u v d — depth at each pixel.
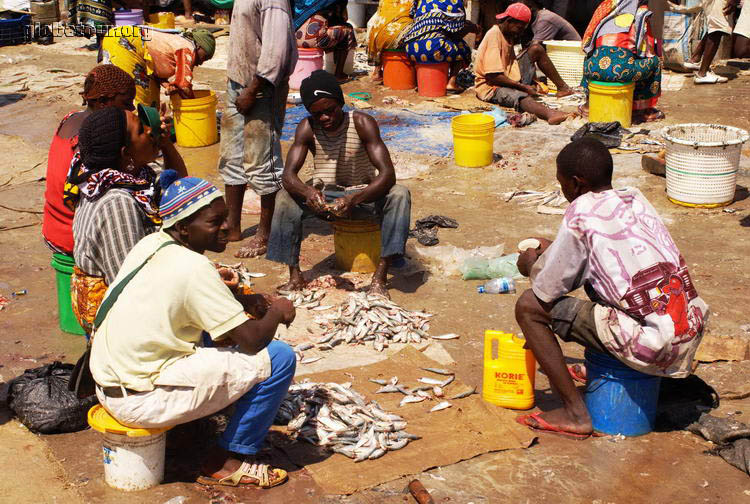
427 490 3.72
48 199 4.90
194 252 3.52
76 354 5.05
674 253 3.95
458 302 5.79
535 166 8.76
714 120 10.18
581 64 11.60
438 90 11.62
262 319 3.56
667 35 12.74
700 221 7.20
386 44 11.98
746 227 7.01
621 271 3.85
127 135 4.29
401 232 5.63
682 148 7.33
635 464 3.93
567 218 3.95
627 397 4.09
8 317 5.53
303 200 5.70
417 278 6.18
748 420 4.29
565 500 3.66
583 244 3.91
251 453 3.72
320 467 3.86
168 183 3.98
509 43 11.09
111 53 8.81
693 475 3.84
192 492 3.68
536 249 4.42
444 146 9.48
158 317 3.42
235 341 3.52
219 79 12.72
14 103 11.44
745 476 3.83
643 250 3.85
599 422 4.20
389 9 11.98
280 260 5.80
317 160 5.84
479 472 3.86
